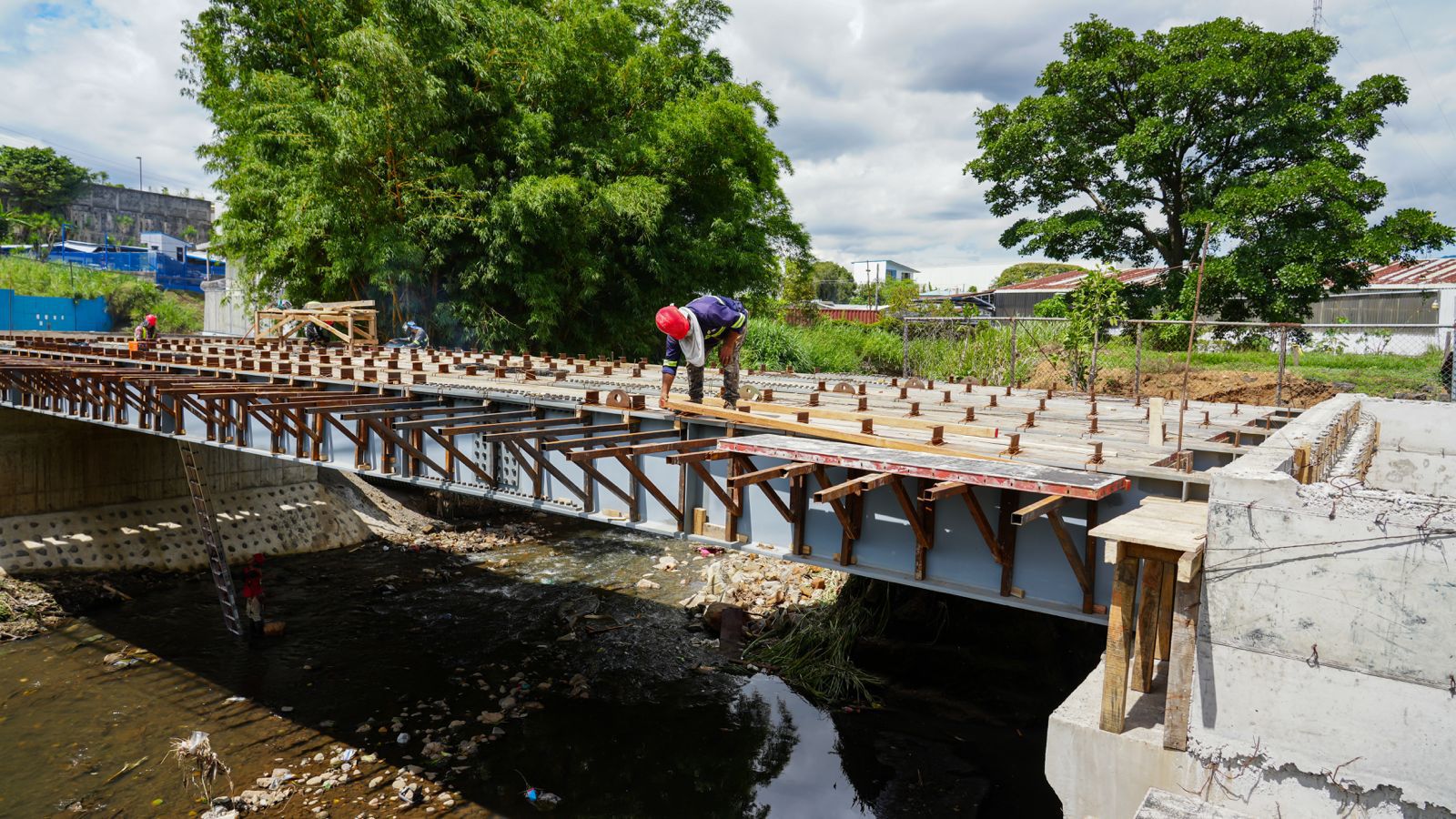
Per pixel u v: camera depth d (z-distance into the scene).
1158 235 29.05
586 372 14.95
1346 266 25.39
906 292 60.16
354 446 10.87
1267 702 4.09
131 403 13.45
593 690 13.11
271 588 17.89
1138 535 4.21
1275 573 4.01
